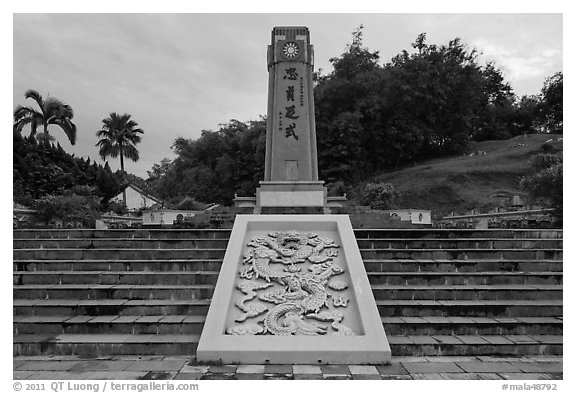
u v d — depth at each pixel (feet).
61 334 19.13
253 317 18.44
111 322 19.35
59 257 26.27
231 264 21.21
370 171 117.70
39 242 27.99
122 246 27.81
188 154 130.62
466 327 19.35
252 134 114.73
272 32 45.73
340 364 16.56
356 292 19.54
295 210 38.09
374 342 17.01
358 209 44.88
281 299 19.27
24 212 55.06
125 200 109.70
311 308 18.71
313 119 45.29
